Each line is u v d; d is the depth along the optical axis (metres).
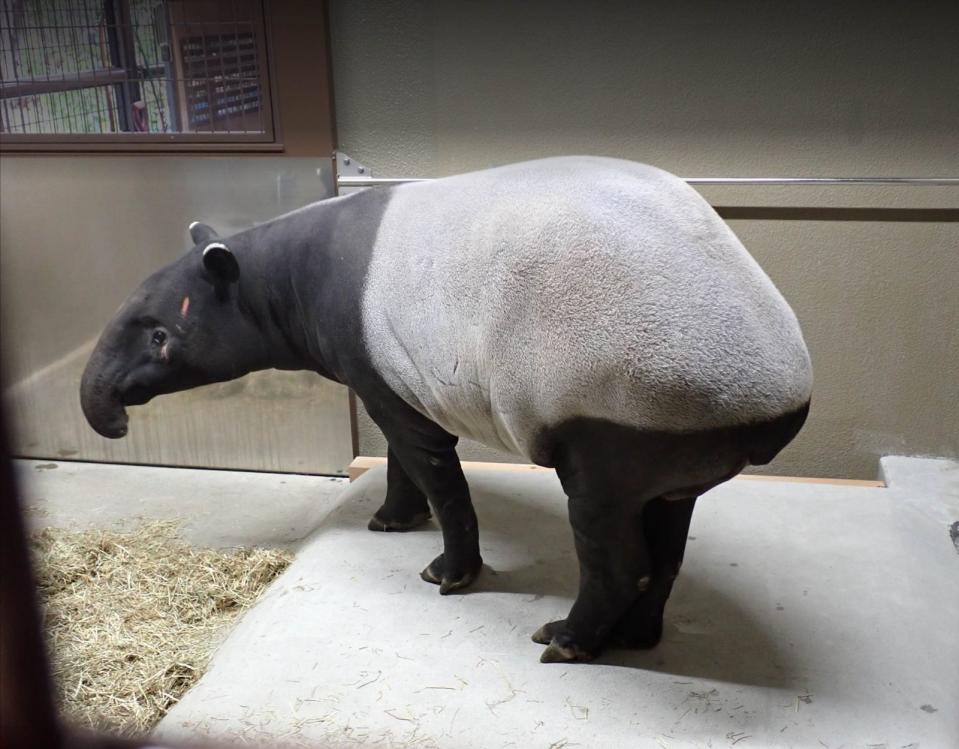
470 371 1.73
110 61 2.80
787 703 1.68
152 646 2.14
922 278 2.55
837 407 2.72
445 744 1.60
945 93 2.36
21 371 3.18
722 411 1.46
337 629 1.93
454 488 2.02
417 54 2.59
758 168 2.53
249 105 2.74
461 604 2.02
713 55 2.43
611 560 1.70
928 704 1.67
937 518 2.34
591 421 1.56
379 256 1.88
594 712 1.67
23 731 0.92
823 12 2.34
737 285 1.53
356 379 1.98
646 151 2.57
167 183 2.90
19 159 2.96
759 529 2.29
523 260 1.60
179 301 2.15
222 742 1.60
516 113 2.60
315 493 3.05
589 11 2.45
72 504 2.98
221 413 3.17
